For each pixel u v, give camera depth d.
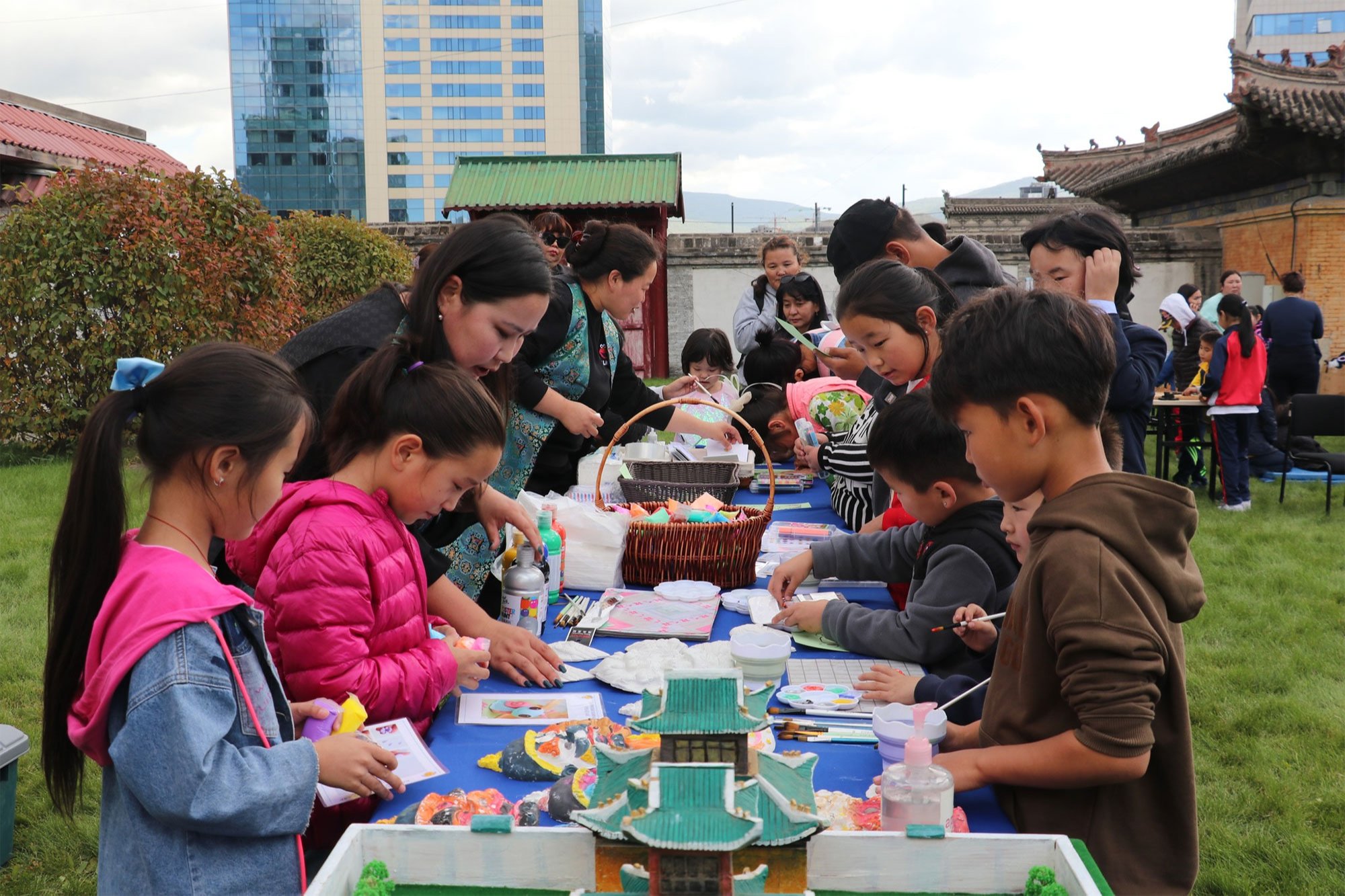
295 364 2.11
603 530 2.58
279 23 95.94
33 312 8.68
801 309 5.27
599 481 2.79
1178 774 1.35
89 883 2.68
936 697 1.76
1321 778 3.27
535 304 2.14
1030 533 1.37
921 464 2.02
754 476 4.08
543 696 1.85
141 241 8.58
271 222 9.55
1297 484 8.34
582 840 1.13
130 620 1.24
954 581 1.99
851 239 3.47
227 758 1.22
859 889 1.14
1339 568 5.71
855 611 2.12
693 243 16.02
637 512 2.75
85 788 3.14
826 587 2.61
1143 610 1.25
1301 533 6.55
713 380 4.86
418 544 1.98
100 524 1.29
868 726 1.72
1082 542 1.27
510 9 98.31
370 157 98.19
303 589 1.61
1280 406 9.09
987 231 20.27
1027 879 1.12
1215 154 13.45
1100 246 2.65
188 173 9.16
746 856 1.03
